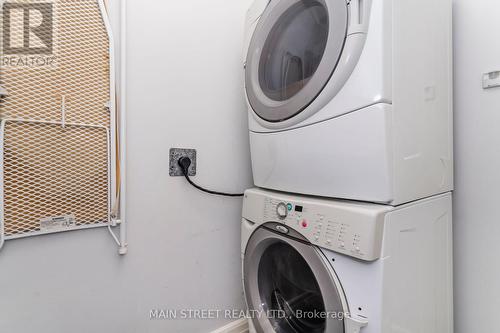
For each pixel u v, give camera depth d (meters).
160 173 1.14
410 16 0.76
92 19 0.93
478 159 1.00
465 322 1.03
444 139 0.93
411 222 0.77
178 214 1.19
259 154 1.09
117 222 1.01
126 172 1.05
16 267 0.85
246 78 1.14
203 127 1.25
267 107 0.98
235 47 1.36
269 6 1.03
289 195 0.96
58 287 0.93
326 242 0.75
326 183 0.82
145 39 1.08
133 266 1.08
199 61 1.24
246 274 1.11
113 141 0.98
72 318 0.96
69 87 0.89
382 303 0.66
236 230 1.39
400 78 0.72
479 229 1.00
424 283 0.82
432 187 0.86
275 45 1.04
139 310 1.11
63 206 0.90
